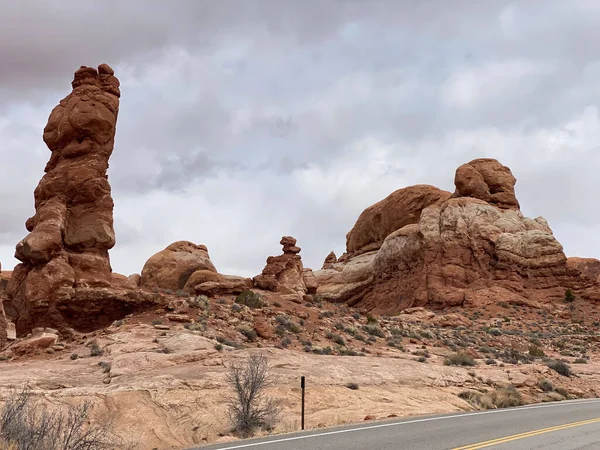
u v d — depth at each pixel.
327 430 13.79
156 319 33.50
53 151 40.47
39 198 39.03
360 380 23.70
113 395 17.73
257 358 23.89
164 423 16.97
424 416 17.27
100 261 37.62
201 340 27.34
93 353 26.67
